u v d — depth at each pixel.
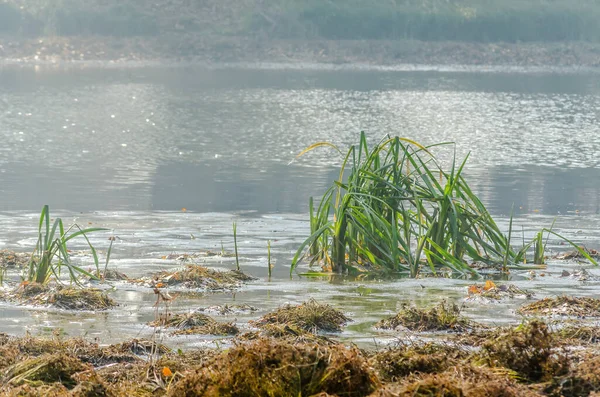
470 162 40.75
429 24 123.19
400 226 23.02
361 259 21.92
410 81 93.94
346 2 123.94
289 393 11.04
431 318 16.08
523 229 25.75
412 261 21.19
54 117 57.28
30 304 17.55
